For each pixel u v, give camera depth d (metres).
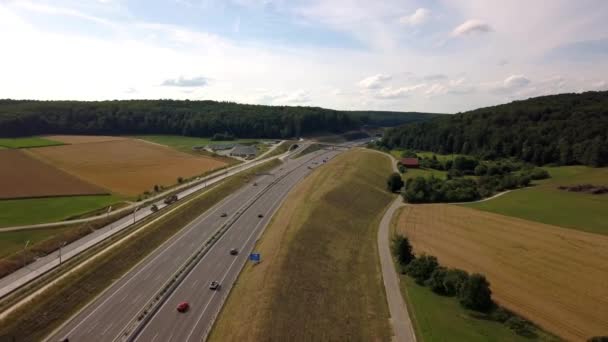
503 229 102.75
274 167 193.12
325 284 70.38
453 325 59.06
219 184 145.12
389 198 142.50
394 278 75.00
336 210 112.12
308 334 55.00
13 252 79.12
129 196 126.88
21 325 54.75
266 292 62.38
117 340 53.12
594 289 69.88
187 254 81.81
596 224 104.38
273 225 100.19
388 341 55.28
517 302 65.94
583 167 174.38
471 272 77.19
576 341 55.56
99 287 67.12
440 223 109.75
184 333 54.09
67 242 86.31
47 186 129.88
